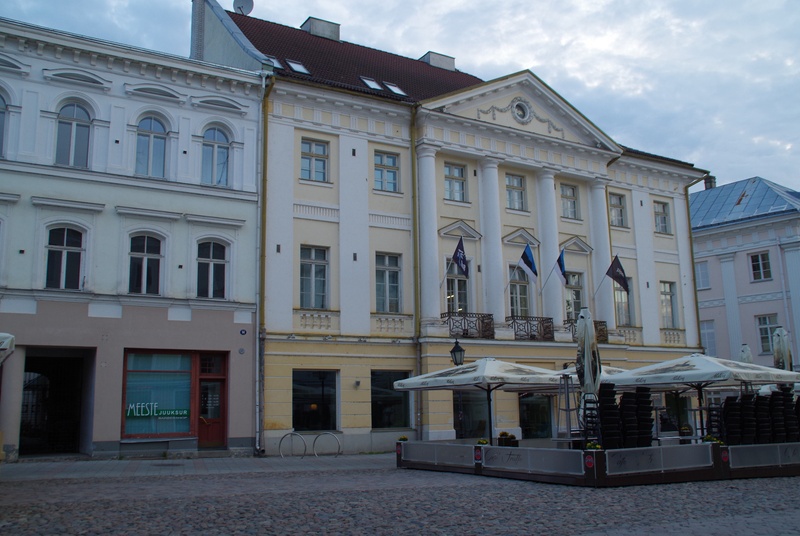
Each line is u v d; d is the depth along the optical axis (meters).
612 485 13.52
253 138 22.62
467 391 24.86
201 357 21.23
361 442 22.77
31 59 19.81
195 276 21.17
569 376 16.81
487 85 26.36
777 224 39.59
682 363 16.97
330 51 28.55
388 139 25.00
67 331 19.31
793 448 16.23
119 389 19.72
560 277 26.97
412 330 24.39
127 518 9.68
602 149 29.19
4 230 18.97
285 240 22.62
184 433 20.66
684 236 32.22
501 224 26.80
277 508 10.61
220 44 26.25
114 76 20.86
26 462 18.34
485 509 10.80
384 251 24.38
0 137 19.34
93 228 20.00
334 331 22.98
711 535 8.91
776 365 22.42
